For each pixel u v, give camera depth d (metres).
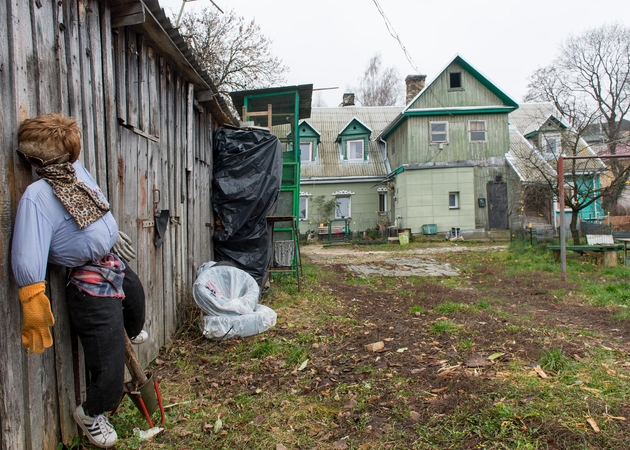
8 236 1.85
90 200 2.02
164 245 4.04
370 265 10.72
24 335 1.81
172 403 2.88
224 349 3.98
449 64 18.70
